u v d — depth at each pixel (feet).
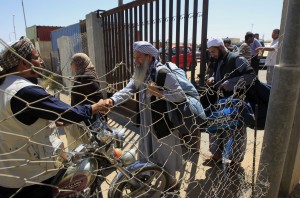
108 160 6.42
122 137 6.93
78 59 9.60
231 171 9.22
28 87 4.38
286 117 6.75
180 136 8.59
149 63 7.79
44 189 5.21
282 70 6.51
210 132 8.54
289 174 8.34
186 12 12.26
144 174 7.68
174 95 7.50
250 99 9.33
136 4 15.92
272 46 18.10
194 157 10.52
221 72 9.98
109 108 5.66
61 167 5.30
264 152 7.22
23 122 4.53
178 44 13.05
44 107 4.42
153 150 8.52
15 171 4.79
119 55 18.89
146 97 8.04
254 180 8.18
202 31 11.62
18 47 4.54
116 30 18.95
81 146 6.18
